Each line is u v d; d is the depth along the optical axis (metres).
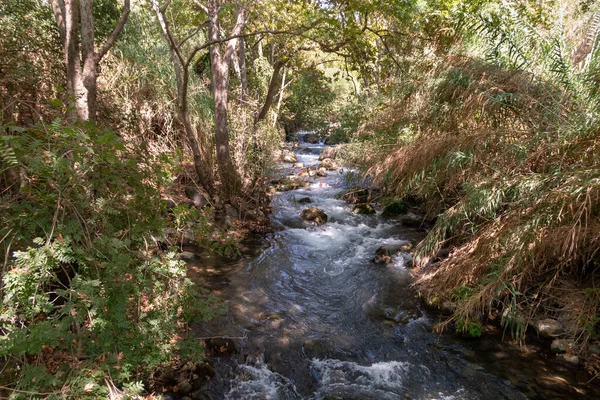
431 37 6.40
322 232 7.01
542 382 3.29
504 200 4.33
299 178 10.56
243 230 6.69
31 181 2.60
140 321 2.71
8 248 2.30
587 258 3.77
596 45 4.39
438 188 5.65
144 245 3.17
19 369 2.24
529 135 4.35
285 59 8.34
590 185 3.20
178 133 7.90
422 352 3.77
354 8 5.88
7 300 2.15
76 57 4.47
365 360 3.68
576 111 4.14
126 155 3.27
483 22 5.16
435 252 4.96
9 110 3.67
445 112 5.27
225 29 9.42
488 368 3.50
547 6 7.12
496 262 3.90
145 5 8.29
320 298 4.81
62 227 2.43
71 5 4.36
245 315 4.28
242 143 7.91
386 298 4.71
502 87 4.67
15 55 4.95
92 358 2.40
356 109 10.70
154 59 7.99
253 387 3.28
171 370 3.20
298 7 7.03
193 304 3.16
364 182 8.79
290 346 3.81
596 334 3.53
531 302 3.99
